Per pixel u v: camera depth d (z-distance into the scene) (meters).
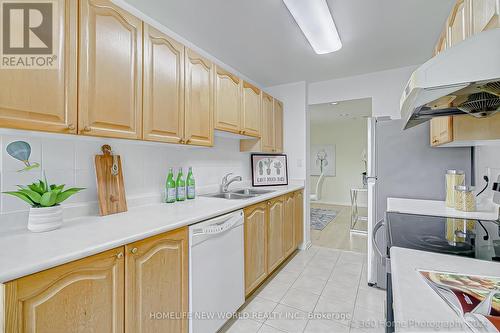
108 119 1.22
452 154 2.01
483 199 1.77
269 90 3.48
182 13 1.76
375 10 1.72
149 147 1.82
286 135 3.35
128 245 1.05
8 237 1.02
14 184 1.14
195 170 2.28
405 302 0.57
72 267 0.86
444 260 0.84
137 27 1.37
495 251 0.92
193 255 1.37
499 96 0.90
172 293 1.25
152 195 1.82
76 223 1.25
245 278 1.89
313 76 3.05
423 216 1.49
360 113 5.10
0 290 0.70
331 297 2.03
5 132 1.06
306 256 2.95
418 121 1.45
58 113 1.04
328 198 6.99
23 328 0.74
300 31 2.01
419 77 0.76
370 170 2.24
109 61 1.23
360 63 2.65
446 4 1.66
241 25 1.92
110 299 0.98
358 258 2.88
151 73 1.45
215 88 2.03
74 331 0.87
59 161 1.31
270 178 3.20
